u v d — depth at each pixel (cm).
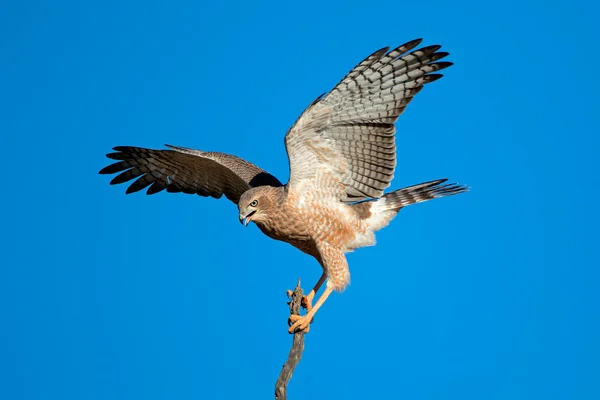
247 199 1356
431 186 1497
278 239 1416
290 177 1349
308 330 1300
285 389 1191
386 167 1356
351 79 1266
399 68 1280
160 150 1566
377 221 1459
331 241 1388
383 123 1327
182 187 1628
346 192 1386
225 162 1496
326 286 1377
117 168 1633
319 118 1295
